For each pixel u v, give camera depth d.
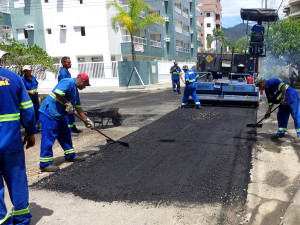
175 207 3.24
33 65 10.57
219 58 12.07
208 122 7.75
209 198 3.42
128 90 19.91
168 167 4.46
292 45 20.03
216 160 4.71
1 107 2.54
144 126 7.46
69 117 6.75
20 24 27.27
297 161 4.61
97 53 26.12
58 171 4.46
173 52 40.09
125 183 3.93
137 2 22.69
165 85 23.89
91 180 4.07
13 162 2.65
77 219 3.08
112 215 3.13
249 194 3.49
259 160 4.70
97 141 6.21
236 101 10.83
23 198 2.75
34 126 2.89
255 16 11.96
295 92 5.72
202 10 81.00
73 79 4.57
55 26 26.55
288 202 3.28
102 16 25.47
